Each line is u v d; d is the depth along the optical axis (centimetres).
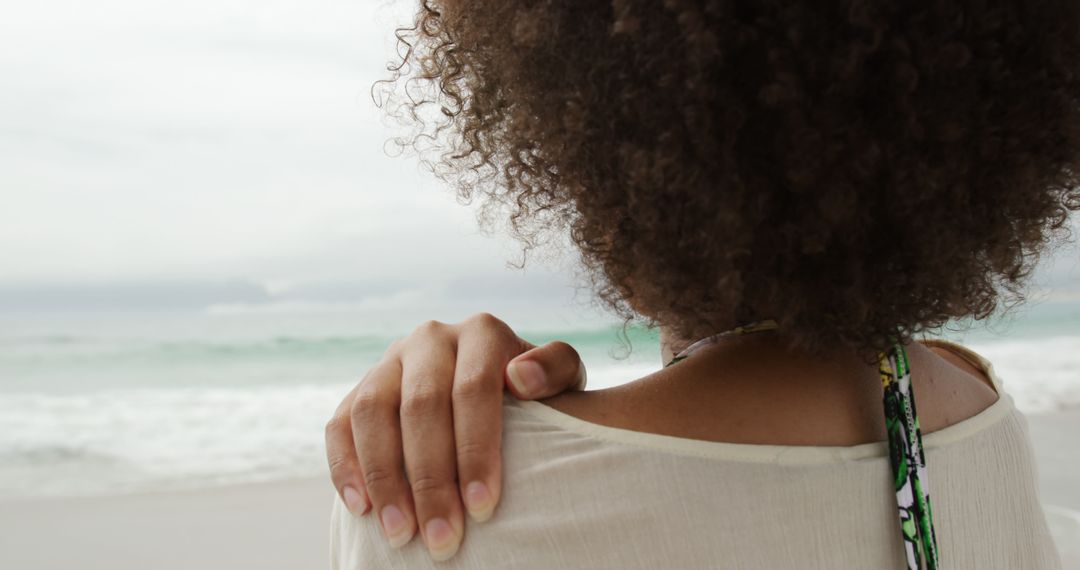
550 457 67
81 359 1678
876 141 62
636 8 63
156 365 1608
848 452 67
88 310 3488
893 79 61
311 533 488
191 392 1225
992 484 76
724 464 65
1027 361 1206
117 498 573
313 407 1036
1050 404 854
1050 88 67
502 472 67
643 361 1366
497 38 76
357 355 1742
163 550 461
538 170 80
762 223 65
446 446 69
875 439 70
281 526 501
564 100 70
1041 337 1560
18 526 506
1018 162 67
